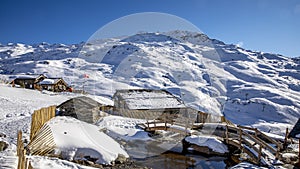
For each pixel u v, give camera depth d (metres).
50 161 5.70
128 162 6.82
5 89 21.55
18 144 5.69
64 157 6.53
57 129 7.92
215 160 7.51
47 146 6.68
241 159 7.45
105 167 6.46
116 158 6.86
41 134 7.21
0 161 4.97
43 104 17.38
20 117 11.97
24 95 20.50
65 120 9.73
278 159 7.23
